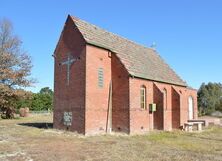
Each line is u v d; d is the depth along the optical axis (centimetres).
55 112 2800
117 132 2627
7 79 4878
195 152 1584
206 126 3681
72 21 2683
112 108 2700
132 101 2631
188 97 3956
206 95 8106
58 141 1967
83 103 2459
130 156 1429
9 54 4881
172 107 3438
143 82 2877
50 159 1356
